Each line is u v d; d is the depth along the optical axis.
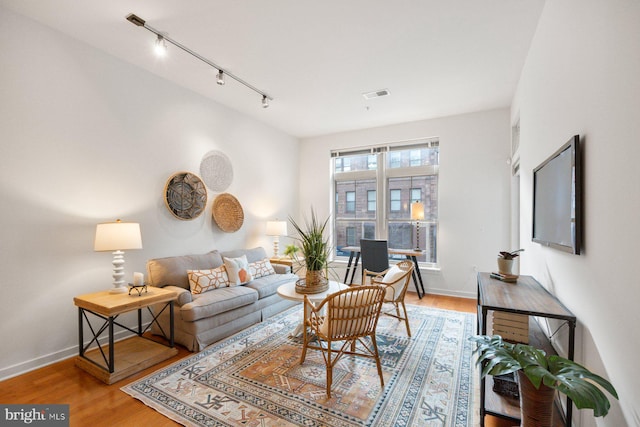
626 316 1.11
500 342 1.34
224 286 3.45
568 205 1.64
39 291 2.48
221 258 3.86
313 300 2.74
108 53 2.96
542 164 2.15
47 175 2.54
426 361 2.53
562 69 1.84
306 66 3.18
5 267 2.30
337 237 5.87
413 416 1.85
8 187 2.32
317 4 2.23
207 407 1.93
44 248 2.51
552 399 1.24
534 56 2.59
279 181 5.46
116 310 2.25
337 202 5.87
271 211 5.25
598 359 1.35
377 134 5.29
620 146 1.14
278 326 3.37
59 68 2.60
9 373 2.30
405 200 5.20
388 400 2.01
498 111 4.38
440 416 1.85
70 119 2.68
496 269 4.37
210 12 2.33
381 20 2.41
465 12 2.31
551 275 2.09
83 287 2.74
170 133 3.55
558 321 1.94
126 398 2.03
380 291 2.18
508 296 1.99
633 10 1.05
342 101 4.14
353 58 3.01
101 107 2.90
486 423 1.79
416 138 4.97
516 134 4.02
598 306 1.35
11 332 2.32
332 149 5.78
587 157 1.46
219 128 4.20
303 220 5.97
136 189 3.20
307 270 2.94
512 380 1.85
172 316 2.70
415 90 3.76
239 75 3.39
